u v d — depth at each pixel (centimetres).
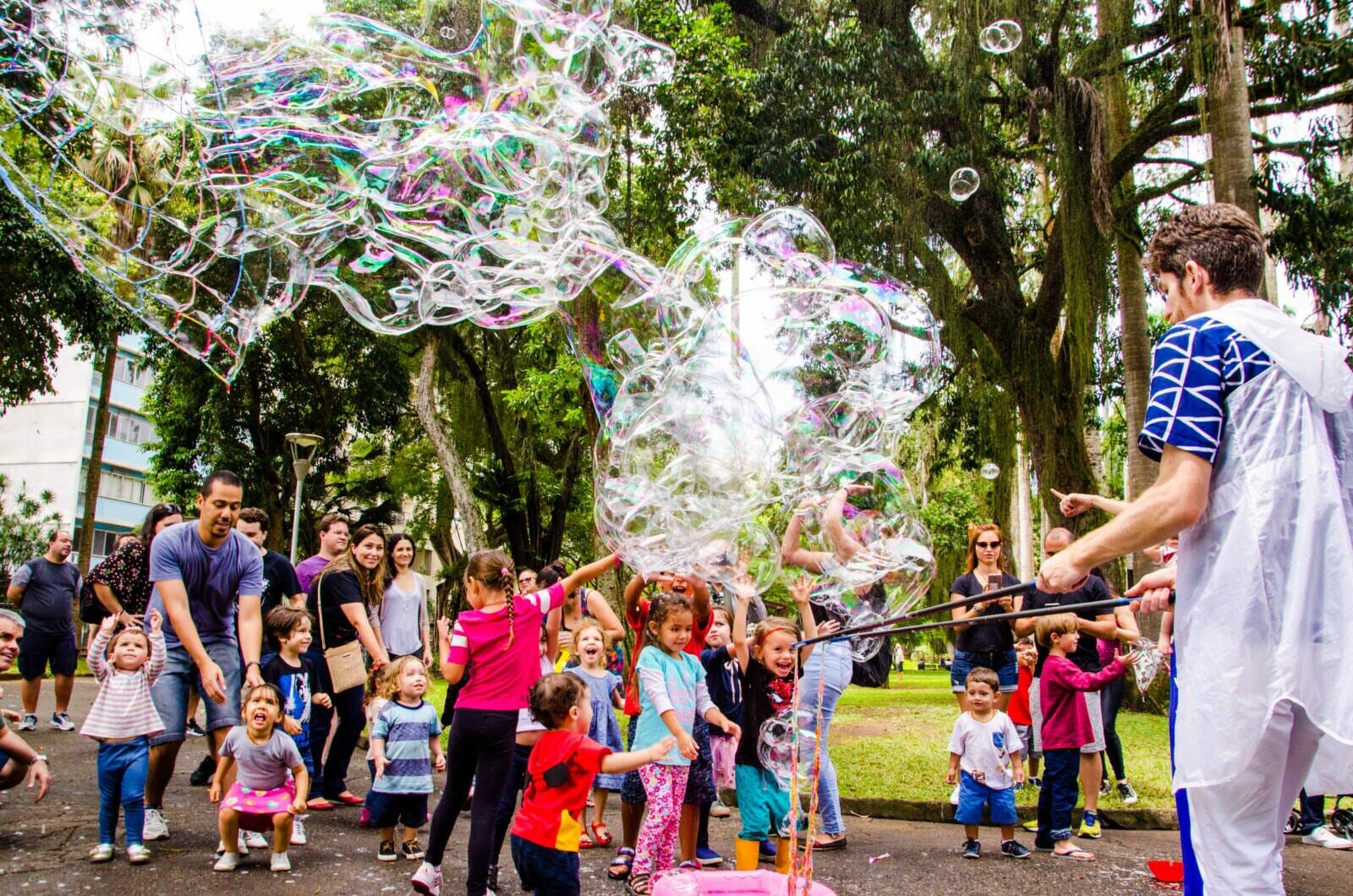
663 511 361
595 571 384
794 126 1177
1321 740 177
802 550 408
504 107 443
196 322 431
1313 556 172
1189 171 1402
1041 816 449
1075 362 1252
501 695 349
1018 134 1411
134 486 3183
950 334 1230
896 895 367
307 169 415
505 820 372
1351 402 185
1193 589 182
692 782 408
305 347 1989
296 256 444
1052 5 1239
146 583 548
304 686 496
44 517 2112
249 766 376
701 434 361
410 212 450
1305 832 499
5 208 1143
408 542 552
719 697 448
